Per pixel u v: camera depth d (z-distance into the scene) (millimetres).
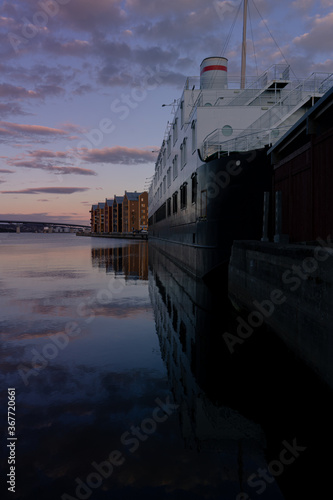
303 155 10242
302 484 3500
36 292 15109
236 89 25469
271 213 14211
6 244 68000
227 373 6559
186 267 23172
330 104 8023
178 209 27781
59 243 73750
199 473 3682
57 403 5273
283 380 6301
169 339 8648
